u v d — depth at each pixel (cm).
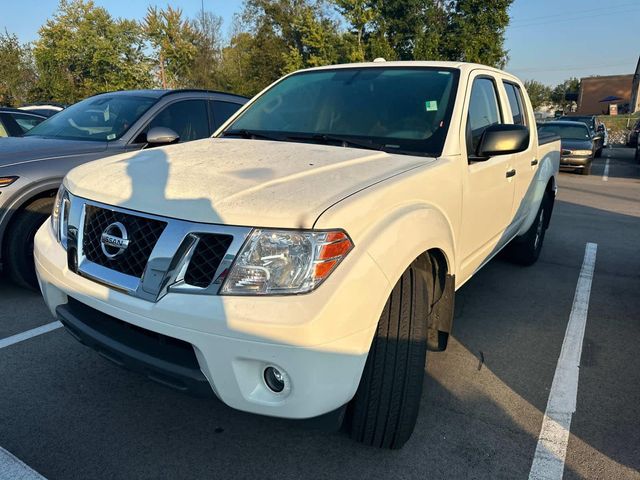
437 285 262
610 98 5644
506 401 284
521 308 423
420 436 252
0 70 3166
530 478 225
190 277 189
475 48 2898
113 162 264
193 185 209
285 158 246
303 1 3897
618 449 246
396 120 298
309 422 196
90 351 328
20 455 231
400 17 2948
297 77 373
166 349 203
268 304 177
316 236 181
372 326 192
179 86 3597
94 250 221
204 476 223
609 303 439
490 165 322
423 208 231
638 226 773
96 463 228
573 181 1376
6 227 379
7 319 371
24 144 424
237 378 184
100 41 3112
